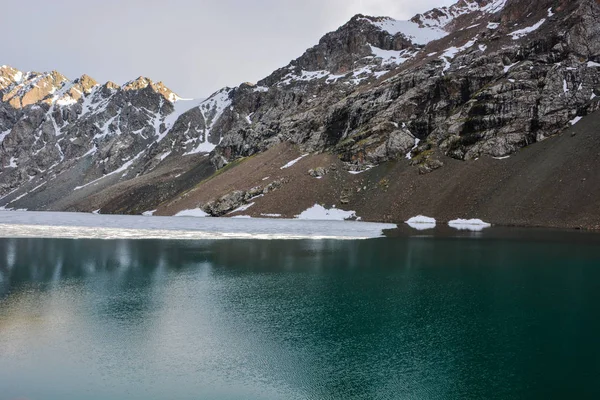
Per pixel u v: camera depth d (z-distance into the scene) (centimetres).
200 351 1423
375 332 1608
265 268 2944
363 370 1275
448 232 5238
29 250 3772
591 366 1293
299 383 1192
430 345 1471
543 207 5859
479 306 1941
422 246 4003
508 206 6234
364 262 3167
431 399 1096
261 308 1931
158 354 1395
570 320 1725
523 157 6981
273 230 5866
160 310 1894
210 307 1945
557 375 1232
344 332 1609
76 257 3394
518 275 2630
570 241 4156
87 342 1500
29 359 1350
